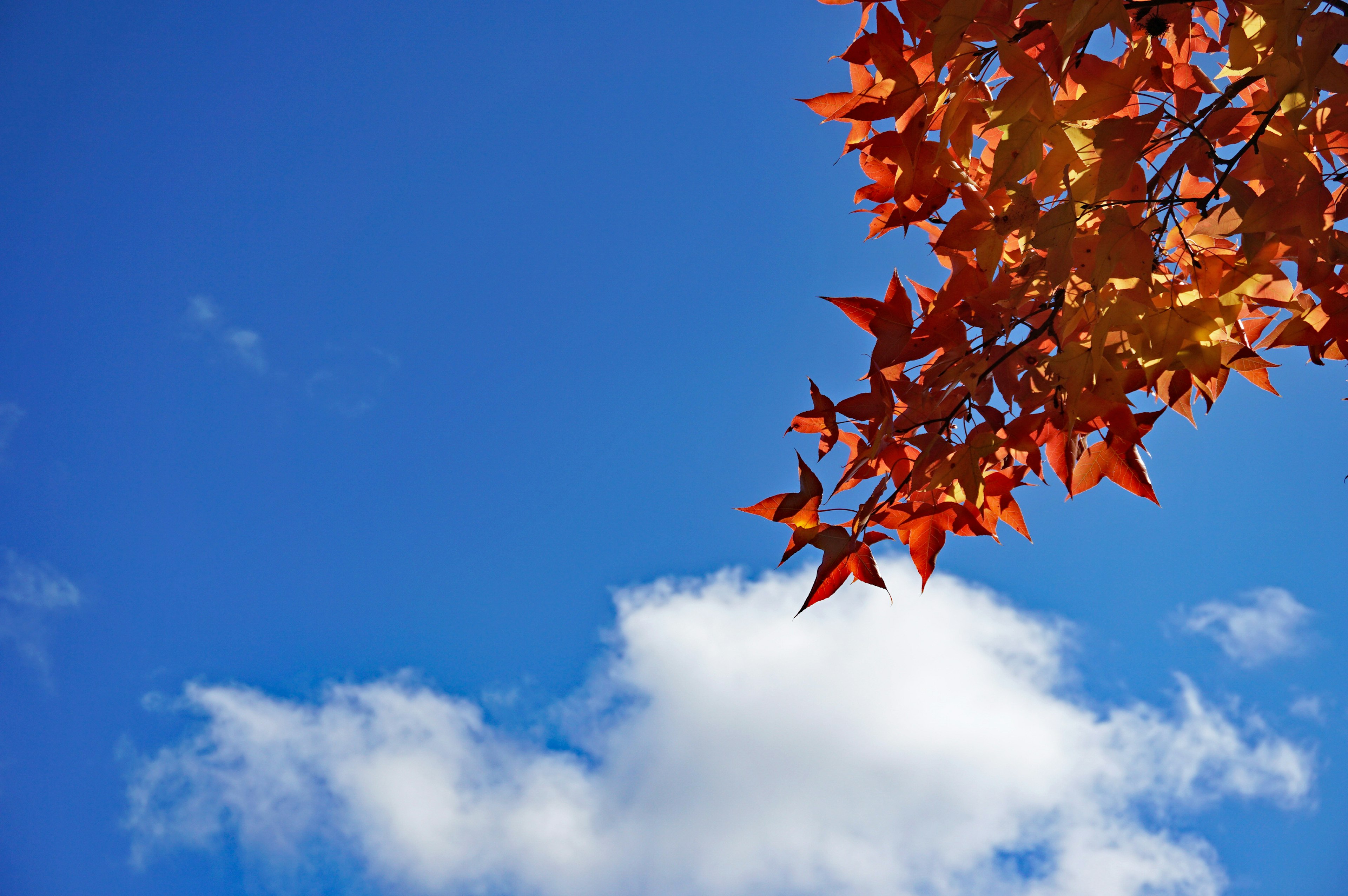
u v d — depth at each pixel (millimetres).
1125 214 1775
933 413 1921
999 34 1756
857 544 1910
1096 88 1782
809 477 1903
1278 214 1751
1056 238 1788
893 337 1922
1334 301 1812
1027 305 1910
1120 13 1738
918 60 1841
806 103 1886
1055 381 1848
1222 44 1869
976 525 1915
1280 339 1863
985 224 1833
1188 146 1767
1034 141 1779
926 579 1933
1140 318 1821
